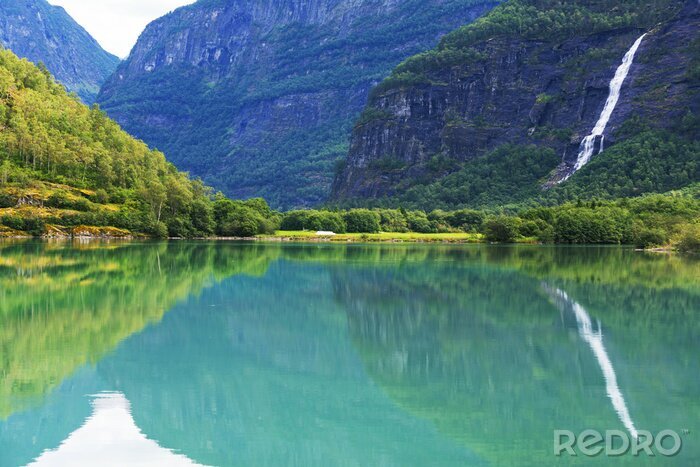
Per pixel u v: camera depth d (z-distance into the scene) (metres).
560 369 36.91
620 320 51.91
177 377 35.25
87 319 50.06
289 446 26.22
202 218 197.75
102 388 33.19
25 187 178.12
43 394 32.28
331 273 85.62
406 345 43.03
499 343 43.66
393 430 28.06
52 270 81.88
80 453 25.77
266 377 35.47
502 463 24.84
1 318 49.53
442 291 68.31
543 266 97.75
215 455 25.56
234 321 50.62
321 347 42.41
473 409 30.59
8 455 25.53
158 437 27.23
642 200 195.38
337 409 30.61
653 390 33.22
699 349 41.66
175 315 52.75
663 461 24.89
